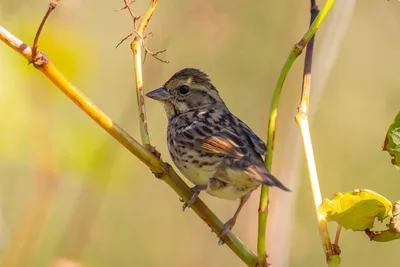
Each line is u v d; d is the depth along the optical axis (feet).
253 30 45.93
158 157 22.63
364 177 49.65
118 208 48.85
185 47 43.47
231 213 45.50
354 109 50.39
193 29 42.86
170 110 31.81
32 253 32.19
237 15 44.27
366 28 50.03
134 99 43.11
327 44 36.29
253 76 46.73
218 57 44.70
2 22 31.86
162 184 48.85
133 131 45.39
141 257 48.65
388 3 49.52
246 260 22.85
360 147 50.01
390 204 19.95
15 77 29.91
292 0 46.14
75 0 34.45
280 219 34.40
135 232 48.91
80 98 21.26
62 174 32.37
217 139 27.66
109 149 33.35
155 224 49.08
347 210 20.07
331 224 48.78
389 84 50.31
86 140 32.50
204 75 32.09
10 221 39.22
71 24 34.32
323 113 50.47
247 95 46.98
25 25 31.89
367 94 50.47
